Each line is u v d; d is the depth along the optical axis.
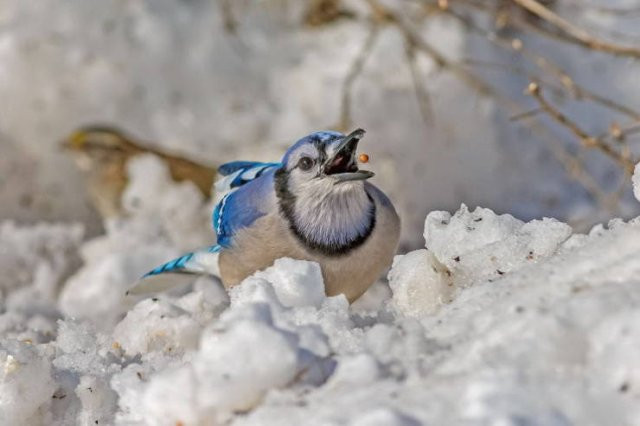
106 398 5.84
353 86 14.63
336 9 15.63
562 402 4.04
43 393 5.83
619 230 5.42
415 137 14.35
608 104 11.16
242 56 15.90
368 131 14.38
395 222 7.87
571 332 4.41
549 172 14.47
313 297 6.38
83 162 15.05
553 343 4.39
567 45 14.79
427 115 14.22
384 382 4.59
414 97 14.49
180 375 4.88
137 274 12.12
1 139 15.58
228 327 4.88
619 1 14.65
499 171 14.41
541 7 11.12
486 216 6.48
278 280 6.37
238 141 15.30
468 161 14.38
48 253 13.34
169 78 15.89
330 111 14.92
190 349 6.87
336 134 7.65
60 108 15.60
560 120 10.49
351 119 14.45
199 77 15.87
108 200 15.05
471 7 14.36
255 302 5.15
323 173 7.54
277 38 15.93
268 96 15.58
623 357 4.18
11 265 13.11
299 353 4.81
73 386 5.95
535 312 4.62
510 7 14.41
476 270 6.38
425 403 4.17
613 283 4.81
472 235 6.41
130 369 6.02
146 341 6.91
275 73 15.66
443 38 14.73
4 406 5.75
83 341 7.05
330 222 7.60
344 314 5.60
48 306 11.76
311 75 15.30
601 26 14.61
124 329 7.04
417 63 14.67
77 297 11.72
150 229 13.71
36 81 15.60
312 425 4.30
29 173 15.52
